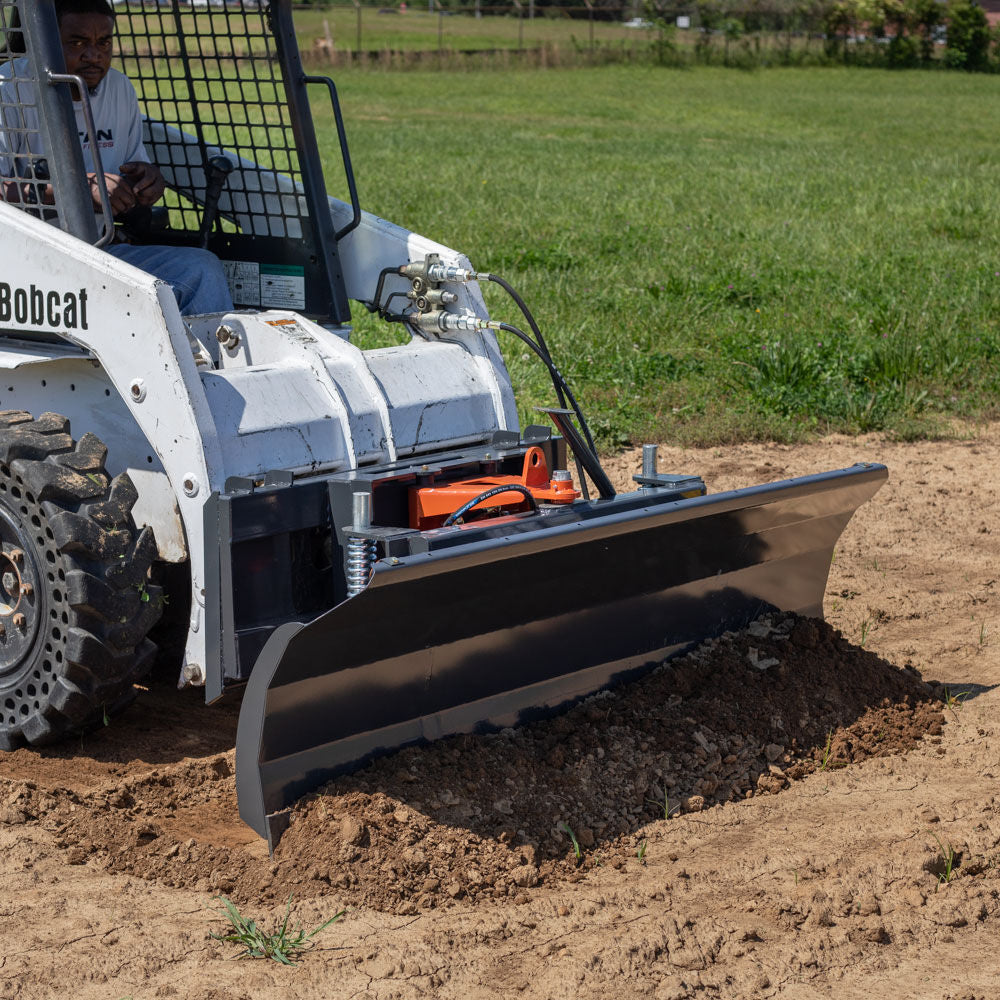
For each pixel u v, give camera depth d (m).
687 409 9.30
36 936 3.47
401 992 3.25
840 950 3.49
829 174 23.00
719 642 4.91
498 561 3.93
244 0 5.33
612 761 4.29
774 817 4.19
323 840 3.77
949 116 37.41
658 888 3.73
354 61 48.69
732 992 3.30
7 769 4.45
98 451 4.41
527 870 3.77
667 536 4.42
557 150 26.58
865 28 58.47
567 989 3.27
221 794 4.27
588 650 4.52
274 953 3.38
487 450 4.93
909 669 5.25
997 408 9.68
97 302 4.37
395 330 10.10
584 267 13.59
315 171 5.40
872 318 11.20
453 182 20.47
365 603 3.72
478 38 60.28
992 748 4.68
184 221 5.81
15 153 4.70
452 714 4.23
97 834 3.97
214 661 4.23
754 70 52.94
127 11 5.57
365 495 4.20
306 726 3.87
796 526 4.89
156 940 3.45
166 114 5.65
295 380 4.64
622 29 64.62
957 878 3.86
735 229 16.44
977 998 3.28
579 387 9.53
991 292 12.45
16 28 4.60
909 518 7.45
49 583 4.30
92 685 4.33
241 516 4.13
